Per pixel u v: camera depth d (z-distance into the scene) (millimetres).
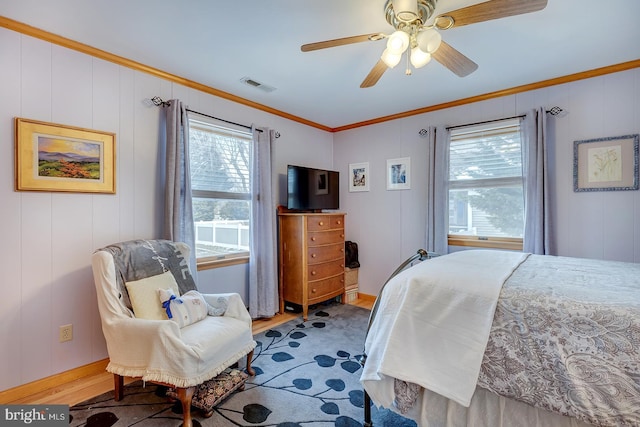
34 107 1958
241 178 3275
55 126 2035
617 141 2480
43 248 2008
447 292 1318
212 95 2961
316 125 4121
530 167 2738
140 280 1995
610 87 2510
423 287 1374
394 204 3801
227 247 3166
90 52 2180
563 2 1694
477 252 2266
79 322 2158
